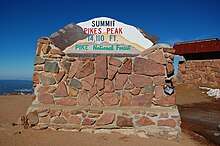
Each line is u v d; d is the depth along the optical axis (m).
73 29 6.12
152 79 5.78
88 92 5.90
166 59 5.78
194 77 17.48
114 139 5.12
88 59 5.93
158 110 5.54
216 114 9.88
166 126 5.41
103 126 5.57
